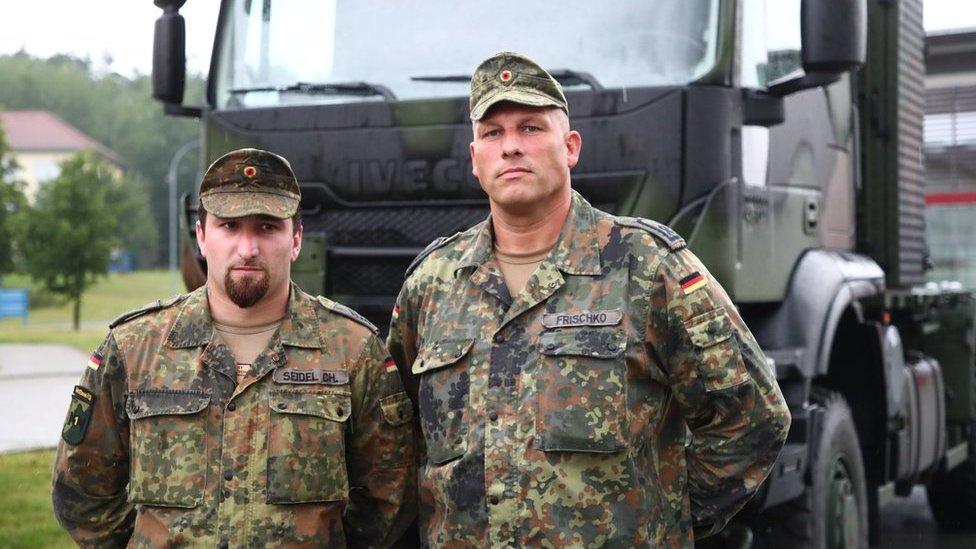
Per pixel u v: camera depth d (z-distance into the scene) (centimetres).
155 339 288
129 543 285
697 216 412
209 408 281
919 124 697
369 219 453
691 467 286
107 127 10562
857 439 527
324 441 284
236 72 480
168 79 481
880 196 638
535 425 264
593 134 423
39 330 3428
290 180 290
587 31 435
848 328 545
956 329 737
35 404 1296
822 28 407
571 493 261
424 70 452
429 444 280
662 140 415
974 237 888
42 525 640
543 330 270
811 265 487
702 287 274
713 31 420
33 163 9200
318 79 464
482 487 267
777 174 468
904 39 659
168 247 9981
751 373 276
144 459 280
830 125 539
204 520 275
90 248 3594
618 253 276
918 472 645
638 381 270
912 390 636
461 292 283
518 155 272
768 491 422
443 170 440
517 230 281
